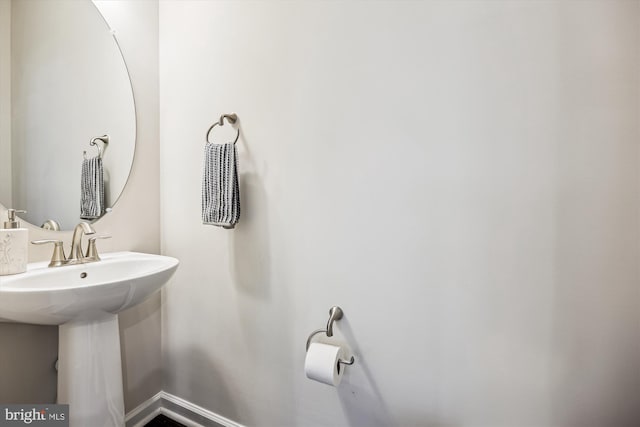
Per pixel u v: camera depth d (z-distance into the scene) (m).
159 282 1.19
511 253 0.96
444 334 1.05
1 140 1.12
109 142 1.44
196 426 1.57
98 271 1.23
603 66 0.86
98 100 1.40
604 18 0.85
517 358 0.97
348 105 1.18
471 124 1.00
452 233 1.03
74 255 1.25
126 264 1.32
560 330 0.92
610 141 0.86
